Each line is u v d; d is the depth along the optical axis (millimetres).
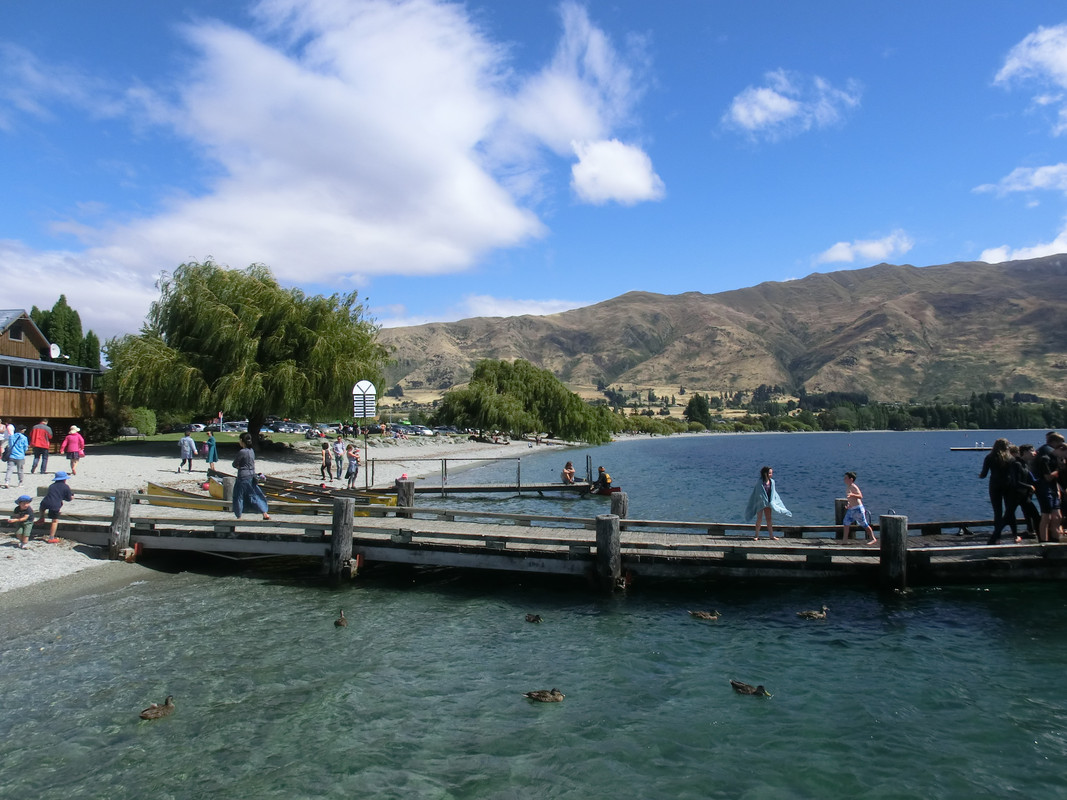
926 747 8430
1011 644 12047
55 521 17297
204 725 8820
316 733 8656
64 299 70562
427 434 97500
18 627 12258
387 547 16156
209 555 18312
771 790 7473
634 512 30016
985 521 18781
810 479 53094
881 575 15125
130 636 12023
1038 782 7652
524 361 105812
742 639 12320
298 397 41844
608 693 9984
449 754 8203
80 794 7273
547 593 15289
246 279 43750
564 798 7320
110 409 47938
